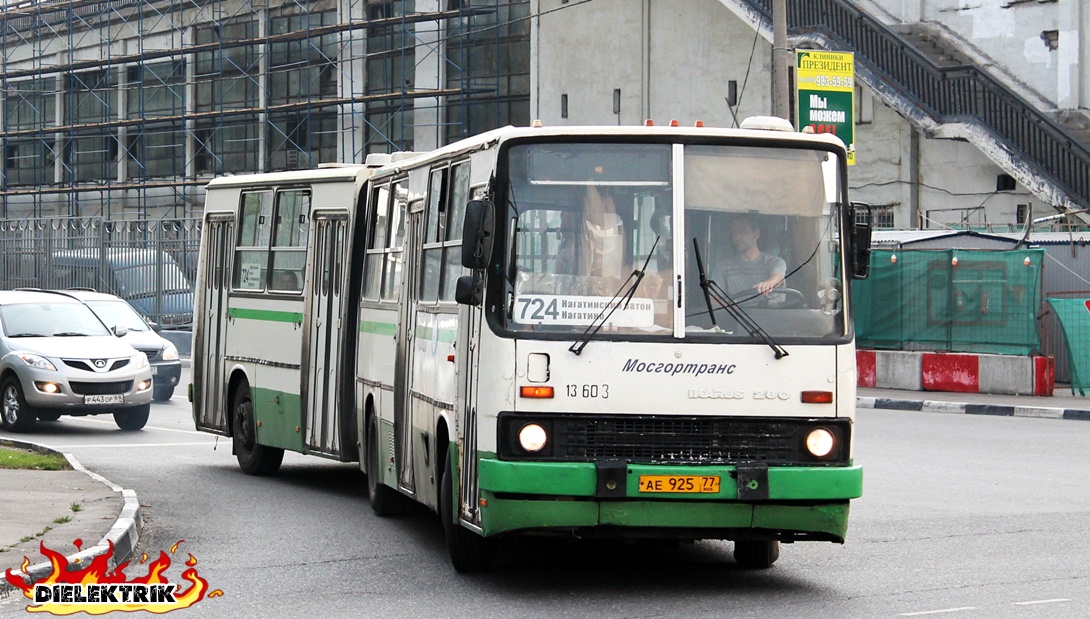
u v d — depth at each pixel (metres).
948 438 22.19
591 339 10.19
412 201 13.49
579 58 48.56
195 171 63.31
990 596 10.24
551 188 10.48
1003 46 38.59
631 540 10.54
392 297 14.03
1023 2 38.06
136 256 44.50
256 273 18.16
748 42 43.44
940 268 30.22
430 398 12.18
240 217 18.78
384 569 11.59
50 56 69.00
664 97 45.94
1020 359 28.66
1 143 71.00
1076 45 36.81
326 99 58.38
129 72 65.94
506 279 10.34
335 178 16.34
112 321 30.45
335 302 16.16
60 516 13.09
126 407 23.59
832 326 10.43
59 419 26.34
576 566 11.73
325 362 16.28
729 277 10.42
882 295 31.20
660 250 10.42
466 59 53.56
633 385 10.16
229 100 62.09
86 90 67.31
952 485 16.75
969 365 29.39
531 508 10.02
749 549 11.48
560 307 10.30
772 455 10.24
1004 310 29.27
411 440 13.00
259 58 60.50
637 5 46.66
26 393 23.25
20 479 15.97
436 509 12.03
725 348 10.25
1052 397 28.25
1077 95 36.88
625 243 10.43
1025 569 11.38
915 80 37.44
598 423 10.14
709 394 10.20
